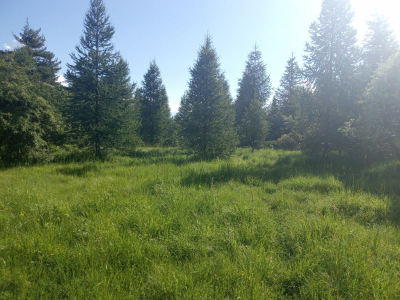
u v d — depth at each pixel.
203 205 4.93
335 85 11.50
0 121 9.60
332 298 2.39
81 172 8.84
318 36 11.84
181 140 14.31
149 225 3.87
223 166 9.20
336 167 9.81
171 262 3.04
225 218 4.36
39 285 2.61
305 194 6.07
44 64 25.17
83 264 2.90
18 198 5.16
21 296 2.39
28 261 2.97
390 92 8.45
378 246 3.41
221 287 2.57
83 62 12.73
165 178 7.10
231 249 3.33
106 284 2.54
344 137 11.23
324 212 4.93
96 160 12.39
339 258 2.95
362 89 11.21
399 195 5.87
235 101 29.61
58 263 2.89
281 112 25.73
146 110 22.42
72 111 12.84
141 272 2.84
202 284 2.58
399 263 3.06
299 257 3.14
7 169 9.05
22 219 4.14
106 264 2.85
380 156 9.89
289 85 29.41
